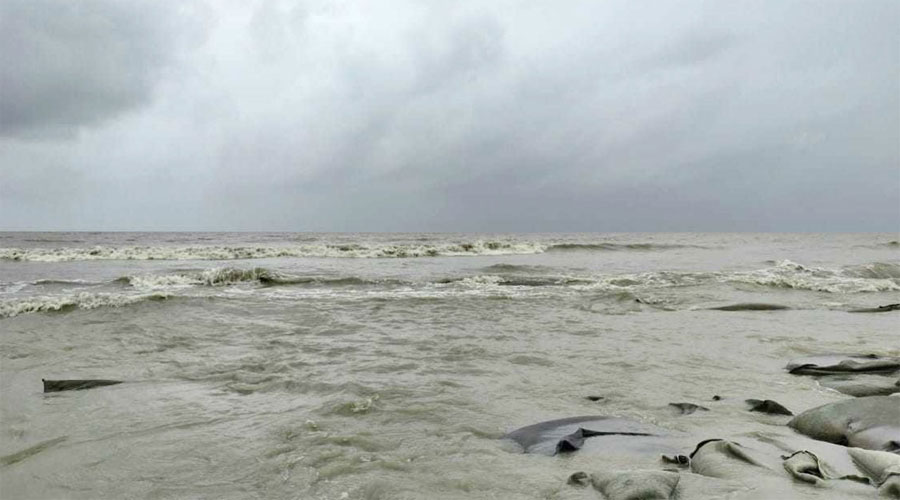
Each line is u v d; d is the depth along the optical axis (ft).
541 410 15.64
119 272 59.16
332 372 20.01
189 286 48.01
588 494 9.71
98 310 34.45
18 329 28.94
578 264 73.05
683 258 86.94
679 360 22.13
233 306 35.96
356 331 28.35
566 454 11.95
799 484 9.71
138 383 18.84
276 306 36.06
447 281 50.90
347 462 11.70
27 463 12.14
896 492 9.04
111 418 15.20
